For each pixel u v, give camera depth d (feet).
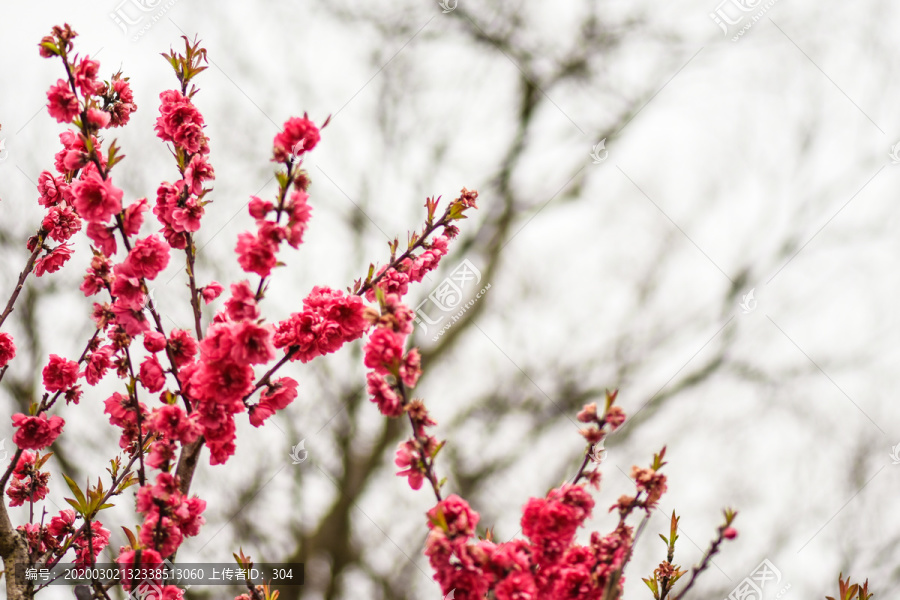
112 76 9.14
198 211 8.93
